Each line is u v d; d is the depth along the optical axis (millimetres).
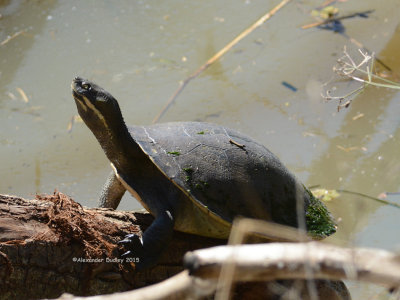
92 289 3982
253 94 8898
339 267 2174
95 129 4980
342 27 10086
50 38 10250
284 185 4762
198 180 4512
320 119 8320
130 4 11156
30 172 7648
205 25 10555
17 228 3826
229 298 4258
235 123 8344
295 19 10516
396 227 6242
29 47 10031
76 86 4988
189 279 2404
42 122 8617
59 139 8297
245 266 2266
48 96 9078
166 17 10805
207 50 9914
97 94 4898
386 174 7227
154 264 4191
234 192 4520
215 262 2314
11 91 9172
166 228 4320
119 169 4922
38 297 3852
